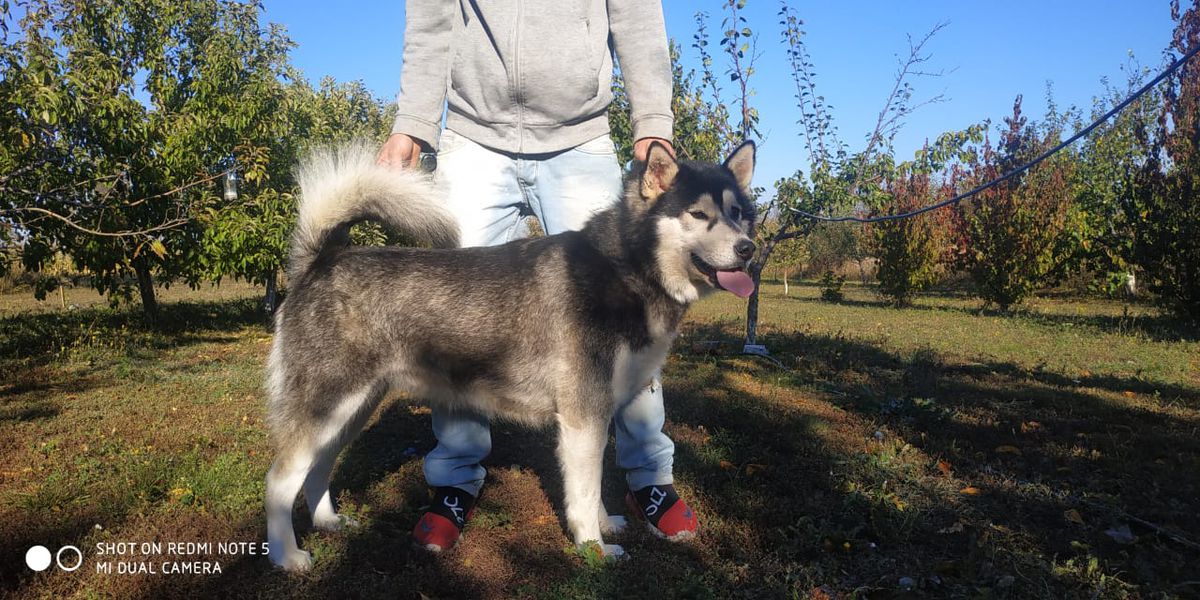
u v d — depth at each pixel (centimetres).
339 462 420
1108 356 937
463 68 352
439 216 323
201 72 1101
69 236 936
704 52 835
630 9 351
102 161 942
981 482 411
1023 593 285
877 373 752
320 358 294
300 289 305
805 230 831
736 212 323
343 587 280
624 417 341
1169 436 502
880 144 825
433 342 306
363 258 309
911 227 1891
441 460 330
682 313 319
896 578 298
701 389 639
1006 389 678
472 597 279
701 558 316
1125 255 1407
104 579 275
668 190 309
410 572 292
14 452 441
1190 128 1273
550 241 316
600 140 360
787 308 1742
